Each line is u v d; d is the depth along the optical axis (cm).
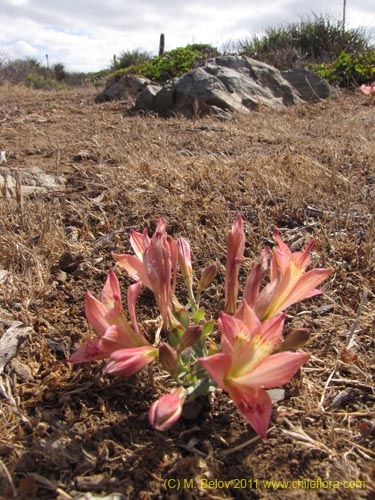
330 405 24
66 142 70
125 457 21
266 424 18
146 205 45
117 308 22
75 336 29
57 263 37
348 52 171
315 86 114
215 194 47
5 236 38
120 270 36
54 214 44
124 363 20
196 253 37
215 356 18
